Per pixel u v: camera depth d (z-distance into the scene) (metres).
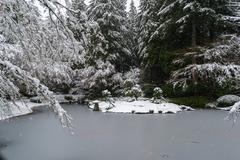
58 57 4.75
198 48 20.77
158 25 26.64
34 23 4.45
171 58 23.64
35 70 4.88
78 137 10.31
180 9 21.94
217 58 20.08
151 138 9.98
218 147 8.64
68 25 4.58
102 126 12.62
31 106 22.06
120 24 30.11
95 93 27.61
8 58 4.92
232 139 9.70
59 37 4.55
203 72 20.08
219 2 21.97
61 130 11.75
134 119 14.80
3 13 4.23
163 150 8.34
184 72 21.30
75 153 8.13
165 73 25.58
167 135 10.47
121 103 20.31
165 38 23.98
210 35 23.20
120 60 30.08
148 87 25.50
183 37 24.48
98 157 7.69
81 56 4.81
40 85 4.85
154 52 25.77
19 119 15.26
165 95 23.25
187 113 16.95
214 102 20.48
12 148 8.79
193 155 7.80
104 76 27.02
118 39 29.70
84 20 4.59
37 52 4.68
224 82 19.64
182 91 22.28
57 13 4.40
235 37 17.95
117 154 7.97
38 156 7.86
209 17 21.16
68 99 27.73
